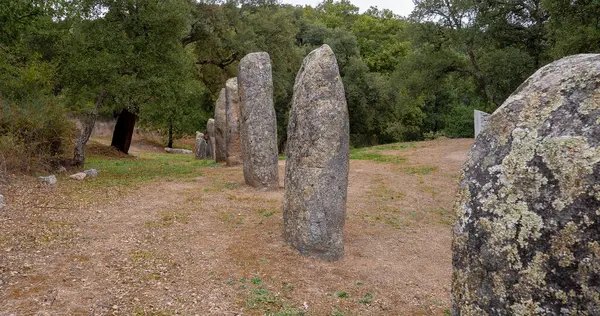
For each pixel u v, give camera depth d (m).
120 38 13.20
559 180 2.25
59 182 10.91
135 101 14.28
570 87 2.44
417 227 8.64
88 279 5.30
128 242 6.70
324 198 6.42
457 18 23.47
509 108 2.65
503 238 2.40
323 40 35.69
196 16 22.53
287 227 6.97
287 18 27.81
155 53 13.64
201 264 6.03
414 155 18.16
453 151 18.61
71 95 14.28
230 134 14.95
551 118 2.41
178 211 8.55
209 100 33.06
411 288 5.79
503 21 22.80
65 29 14.97
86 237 6.79
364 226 8.41
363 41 41.97
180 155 26.36
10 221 7.21
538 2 22.09
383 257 6.88
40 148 12.18
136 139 38.84
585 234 2.11
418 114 40.47
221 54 26.33
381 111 36.62
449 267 6.70
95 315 4.47
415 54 26.84
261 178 10.72
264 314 4.78
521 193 2.38
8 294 4.72
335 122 6.43
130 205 8.91
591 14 15.59
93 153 19.80
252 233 7.41
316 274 5.98
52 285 5.04
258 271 5.91
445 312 5.13
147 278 5.46
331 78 6.52
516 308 2.31
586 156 2.19
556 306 2.17
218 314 4.71
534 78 2.73
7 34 12.37
